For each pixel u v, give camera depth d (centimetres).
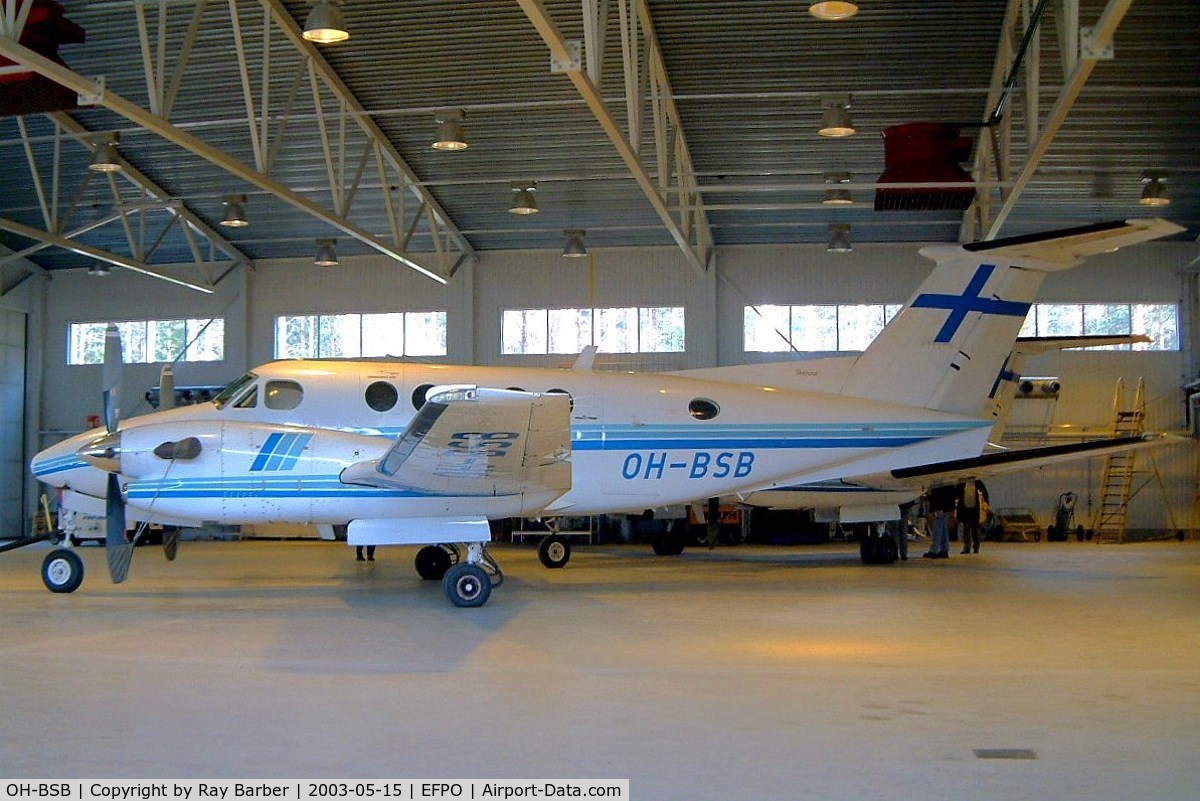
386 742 535
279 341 2452
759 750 520
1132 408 2250
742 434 1310
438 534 1070
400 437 941
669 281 2312
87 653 794
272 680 692
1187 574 1422
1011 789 459
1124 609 1052
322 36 1194
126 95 1727
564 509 1300
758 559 1756
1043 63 1549
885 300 2270
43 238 1850
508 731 557
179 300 2484
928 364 1366
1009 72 1490
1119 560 1683
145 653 793
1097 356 2259
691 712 599
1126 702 625
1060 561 1667
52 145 1905
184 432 1088
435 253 2281
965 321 1362
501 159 1919
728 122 1775
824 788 461
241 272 2442
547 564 1574
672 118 1736
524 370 1328
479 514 1084
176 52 1609
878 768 490
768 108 1728
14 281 2523
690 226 2225
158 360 2503
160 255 2469
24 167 1997
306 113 1770
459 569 1065
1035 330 2280
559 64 1020
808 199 2069
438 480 1043
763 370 1398
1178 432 2233
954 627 928
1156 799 447
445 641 848
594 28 1125
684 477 1306
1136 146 1794
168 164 1978
